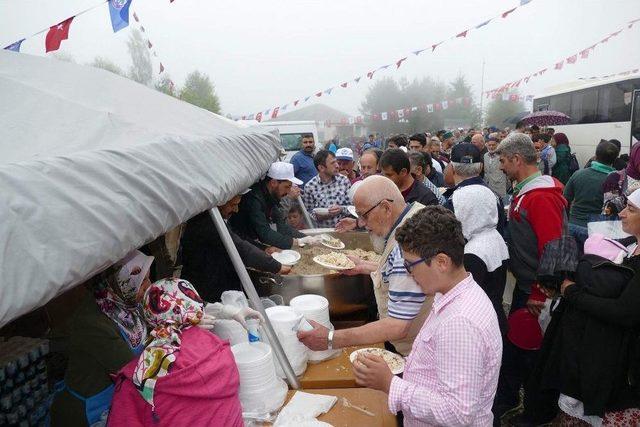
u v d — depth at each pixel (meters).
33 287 0.79
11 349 1.82
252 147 2.78
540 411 2.67
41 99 1.41
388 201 2.05
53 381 1.95
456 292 1.42
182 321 1.45
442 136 14.12
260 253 2.83
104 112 1.47
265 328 2.02
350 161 5.93
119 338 1.75
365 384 1.58
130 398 1.38
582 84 13.46
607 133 12.07
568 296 2.18
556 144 10.02
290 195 4.89
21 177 0.83
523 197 2.99
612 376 2.06
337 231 4.00
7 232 0.76
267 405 1.79
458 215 2.72
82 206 0.93
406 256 1.45
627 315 1.96
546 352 2.48
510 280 4.06
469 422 1.30
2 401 1.71
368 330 1.97
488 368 1.35
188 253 2.84
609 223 2.74
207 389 1.37
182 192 1.37
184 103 3.04
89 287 1.84
